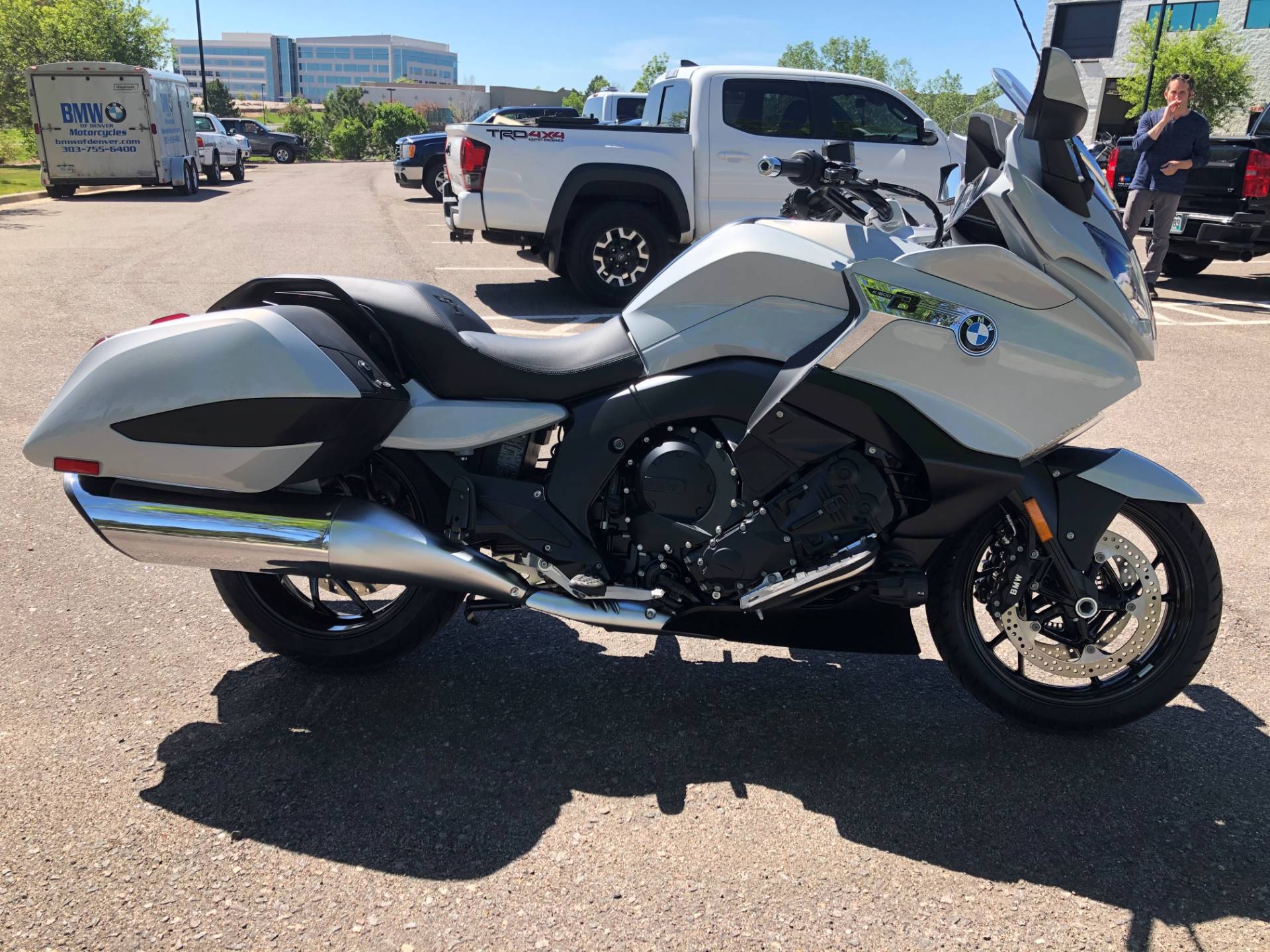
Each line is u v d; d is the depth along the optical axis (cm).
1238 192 1023
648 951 218
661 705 316
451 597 313
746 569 280
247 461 273
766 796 272
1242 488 504
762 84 898
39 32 3091
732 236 284
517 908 229
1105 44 3712
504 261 1153
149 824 253
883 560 284
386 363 292
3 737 284
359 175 3064
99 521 278
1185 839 258
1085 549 285
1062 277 270
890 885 240
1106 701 295
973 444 273
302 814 259
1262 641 360
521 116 1720
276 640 319
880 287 266
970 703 322
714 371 280
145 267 1040
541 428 287
